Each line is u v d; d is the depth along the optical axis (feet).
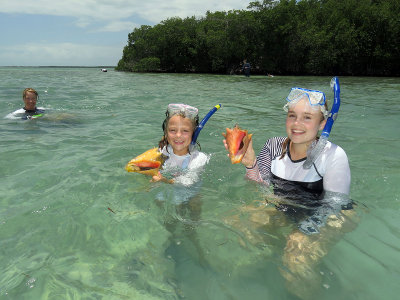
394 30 107.24
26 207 7.59
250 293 5.04
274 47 120.98
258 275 5.42
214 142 13.74
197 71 137.69
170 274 5.49
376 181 9.31
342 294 4.94
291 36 116.98
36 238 6.42
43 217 7.18
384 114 20.59
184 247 6.21
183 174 9.52
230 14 131.13
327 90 41.70
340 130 15.99
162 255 5.99
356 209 7.48
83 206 7.70
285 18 116.78
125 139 13.69
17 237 6.44
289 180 8.09
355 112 21.43
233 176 9.60
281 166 8.28
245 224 6.91
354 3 115.75
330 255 5.84
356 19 113.70
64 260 5.81
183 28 134.31
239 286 5.19
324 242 6.21
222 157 11.53
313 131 7.36
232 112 21.48
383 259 5.72
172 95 31.73
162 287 5.21
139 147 12.44
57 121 17.39
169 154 10.05
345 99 29.40
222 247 6.19
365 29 112.06
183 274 5.49
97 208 7.62
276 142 8.71
